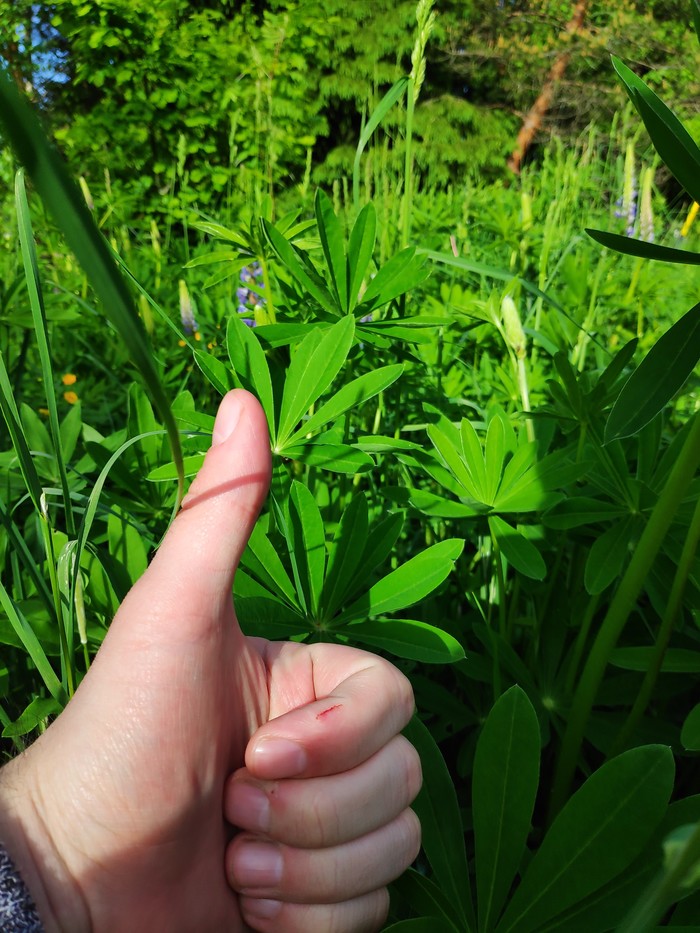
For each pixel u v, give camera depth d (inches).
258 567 10.9
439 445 12.7
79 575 9.9
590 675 10.3
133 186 55.2
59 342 27.7
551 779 13.0
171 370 24.0
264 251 16.2
